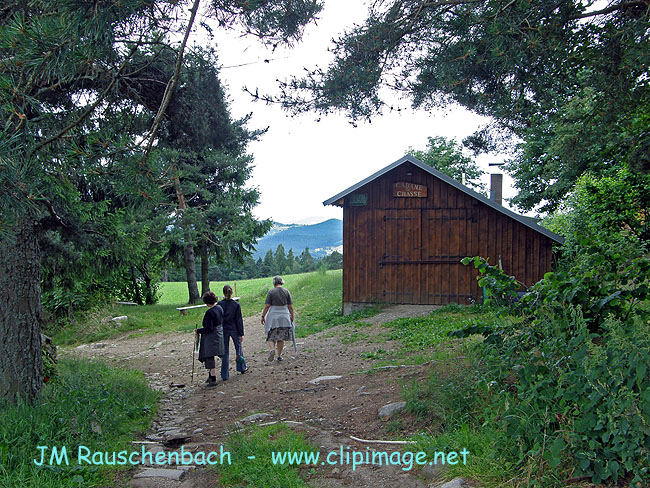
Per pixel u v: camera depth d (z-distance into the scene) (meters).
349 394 6.54
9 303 5.62
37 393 5.75
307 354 11.20
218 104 7.86
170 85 4.40
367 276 16.88
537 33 5.12
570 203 15.78
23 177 3.48
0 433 4.33
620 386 3.11
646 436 2.92
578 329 3.72
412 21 5.85
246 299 27.78
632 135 7.23
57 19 3.63
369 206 16.83
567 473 3.15
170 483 4.07
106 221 12.22
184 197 25.39
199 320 20.09
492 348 4.45
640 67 5.30
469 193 15.81
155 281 30.50
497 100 6.30
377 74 6.11
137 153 4.22
